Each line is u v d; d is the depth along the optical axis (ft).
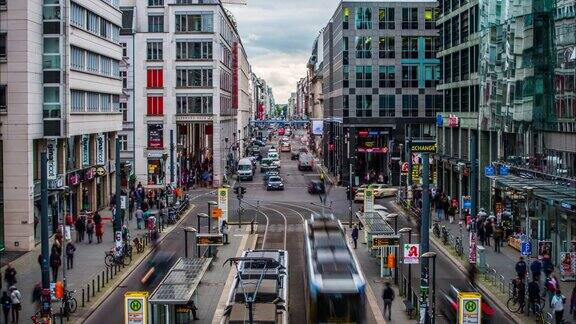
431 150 152.15
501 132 193.16
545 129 156.66
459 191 232.94
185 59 323.57
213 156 331.16
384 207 230.27
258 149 563.48
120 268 145.48
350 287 94.58
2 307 109.81
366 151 337.93
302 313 115.55
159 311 93.76
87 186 230.27
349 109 338.75
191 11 323.16
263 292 94.43
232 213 233.35
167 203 229.25
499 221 178.09
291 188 315.99
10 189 167.53
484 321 105.09
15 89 167.63
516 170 171.94
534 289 110.83
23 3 167.22
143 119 323.16
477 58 218.18
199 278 102.73
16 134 167.53
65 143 197.77
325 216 127.03
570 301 113.09
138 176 322.75
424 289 103.86
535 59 161.58
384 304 114.11
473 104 221.87
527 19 166.71
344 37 338.95
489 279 134.92
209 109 326.24
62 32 180.04
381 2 338.34
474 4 218.18
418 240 178.91
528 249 124.16
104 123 240.53
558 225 147.33
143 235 180.24
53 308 114.11
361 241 179.52
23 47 167.63
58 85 178.70
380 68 339.16
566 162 146.41
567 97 144.77
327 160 442.91
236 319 83.61
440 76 269.44
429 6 337.93
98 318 110.52
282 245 174.29
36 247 171.94
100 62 234.38
